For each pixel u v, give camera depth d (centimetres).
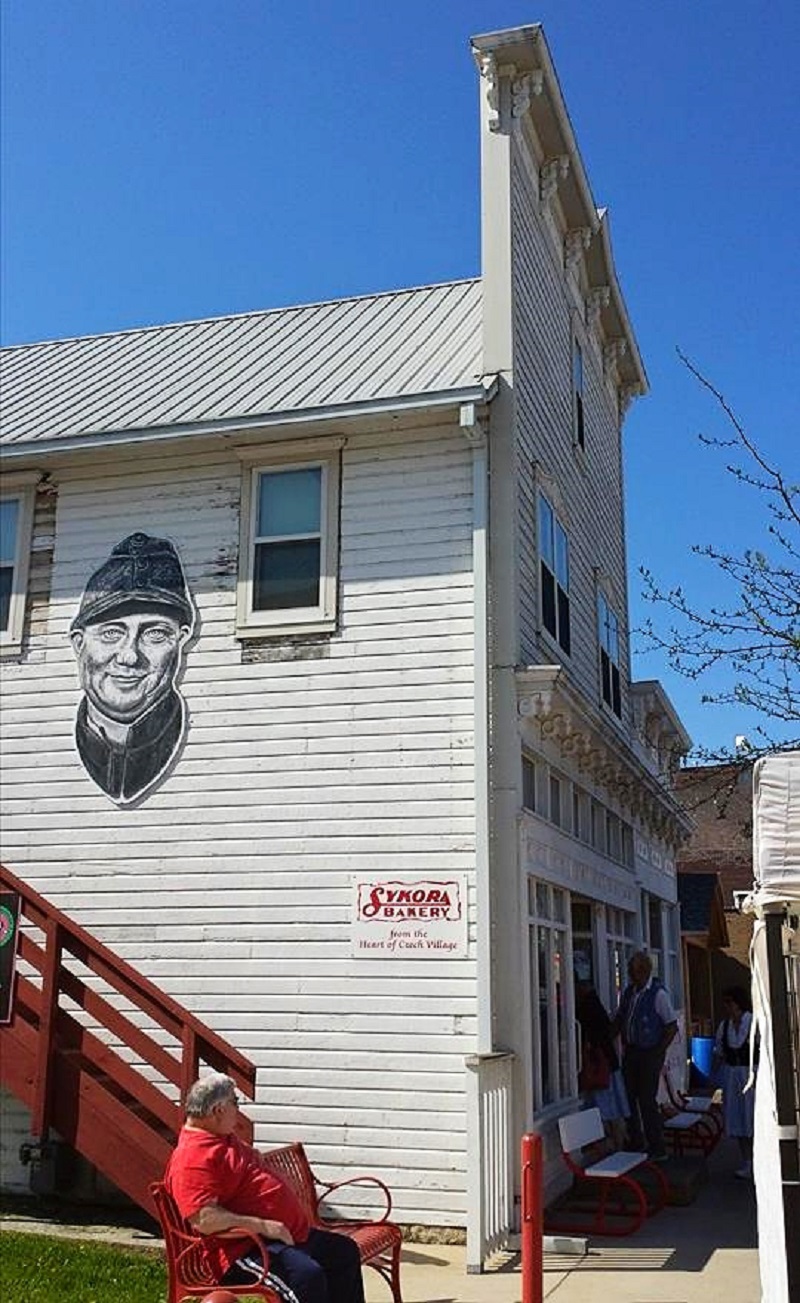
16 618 1327
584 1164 1268
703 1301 798
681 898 2678
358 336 1499
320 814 1172
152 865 1216
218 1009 1159
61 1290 774
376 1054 1102
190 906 1193
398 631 1188
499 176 1325
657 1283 852
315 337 1541
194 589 1273
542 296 1474
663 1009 1296
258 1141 1111
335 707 1191
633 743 1966
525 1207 667
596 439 1836
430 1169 1062
